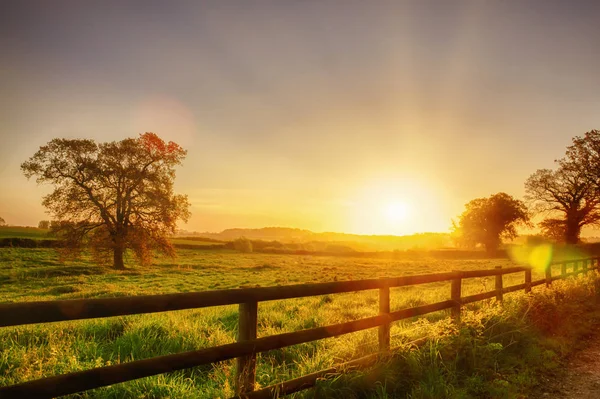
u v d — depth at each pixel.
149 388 3.85
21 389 2.09
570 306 8.54
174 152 38.69
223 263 47.31
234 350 3.08
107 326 6.98
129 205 36.62
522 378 4.69
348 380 3.87
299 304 11.48
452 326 5.27
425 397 3.89
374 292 14.79
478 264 51.12
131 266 40.19
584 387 4.62
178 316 8.12
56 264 36.44
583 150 51.03
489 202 76.12
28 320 2.13
